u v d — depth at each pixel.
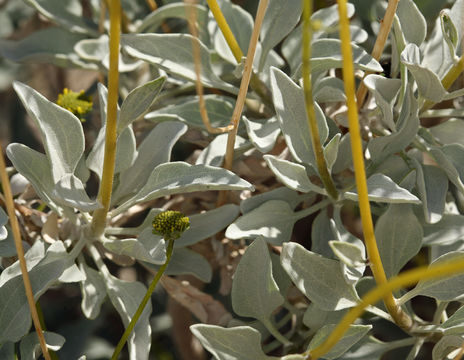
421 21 0.56
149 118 0.58
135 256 0.54
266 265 0.54
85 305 0.55
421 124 0.62
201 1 0.62
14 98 0.78
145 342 0.53
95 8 0.66
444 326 0.54
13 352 0.54
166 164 0.54
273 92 0.54
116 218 0.58
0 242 0.56
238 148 0.56
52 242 0.56
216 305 0.58
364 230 0.49
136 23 0.67
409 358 0.55
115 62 0.48
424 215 0.56
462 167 0.55
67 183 0.53
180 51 0.57
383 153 0.55
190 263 0.57
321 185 0.58
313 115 0.50
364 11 0.63
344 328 0.47
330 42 0.56
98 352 0.68
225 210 0.57
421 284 0.53
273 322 0.58
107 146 0.51
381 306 0.56
